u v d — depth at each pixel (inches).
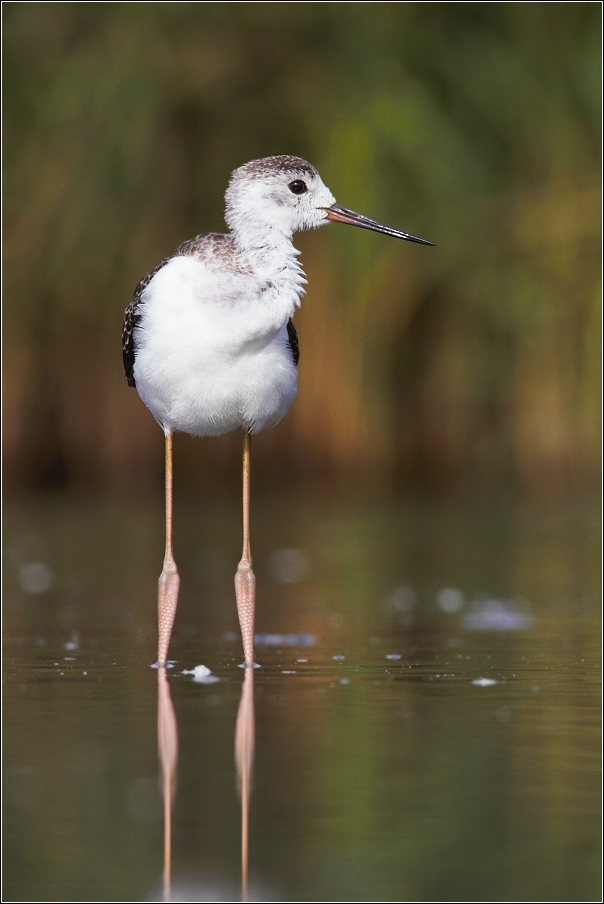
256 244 321.7
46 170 673.6
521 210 665.0
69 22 676.7
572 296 669.9
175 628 377.4
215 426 333.4
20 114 674.8
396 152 658.2
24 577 475.2
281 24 671.1
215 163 679.1
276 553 535.5
